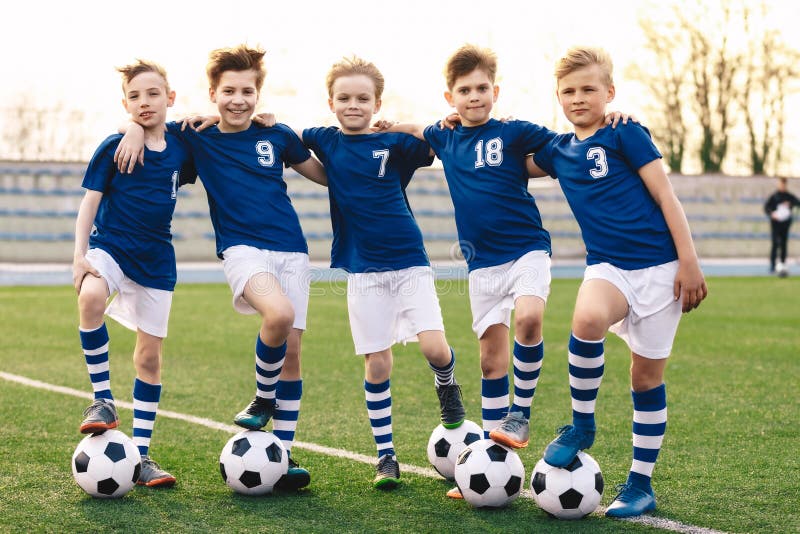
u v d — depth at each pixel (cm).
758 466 476
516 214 454
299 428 574
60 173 2592
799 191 3069
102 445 409
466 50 460
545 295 444
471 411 642
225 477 421
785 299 1487
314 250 2761
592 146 413
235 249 449
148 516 385
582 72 414
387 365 466
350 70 473
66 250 2586
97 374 437
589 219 411
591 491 385
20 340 980
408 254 467
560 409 632
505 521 385
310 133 491
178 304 1384
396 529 372
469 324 1151
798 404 648
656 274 400
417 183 2858
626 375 775
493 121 464
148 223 452
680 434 553
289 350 459
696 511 398
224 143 466
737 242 3006
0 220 2533
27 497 411
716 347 944
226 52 461
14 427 563
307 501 413
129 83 452
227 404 653
